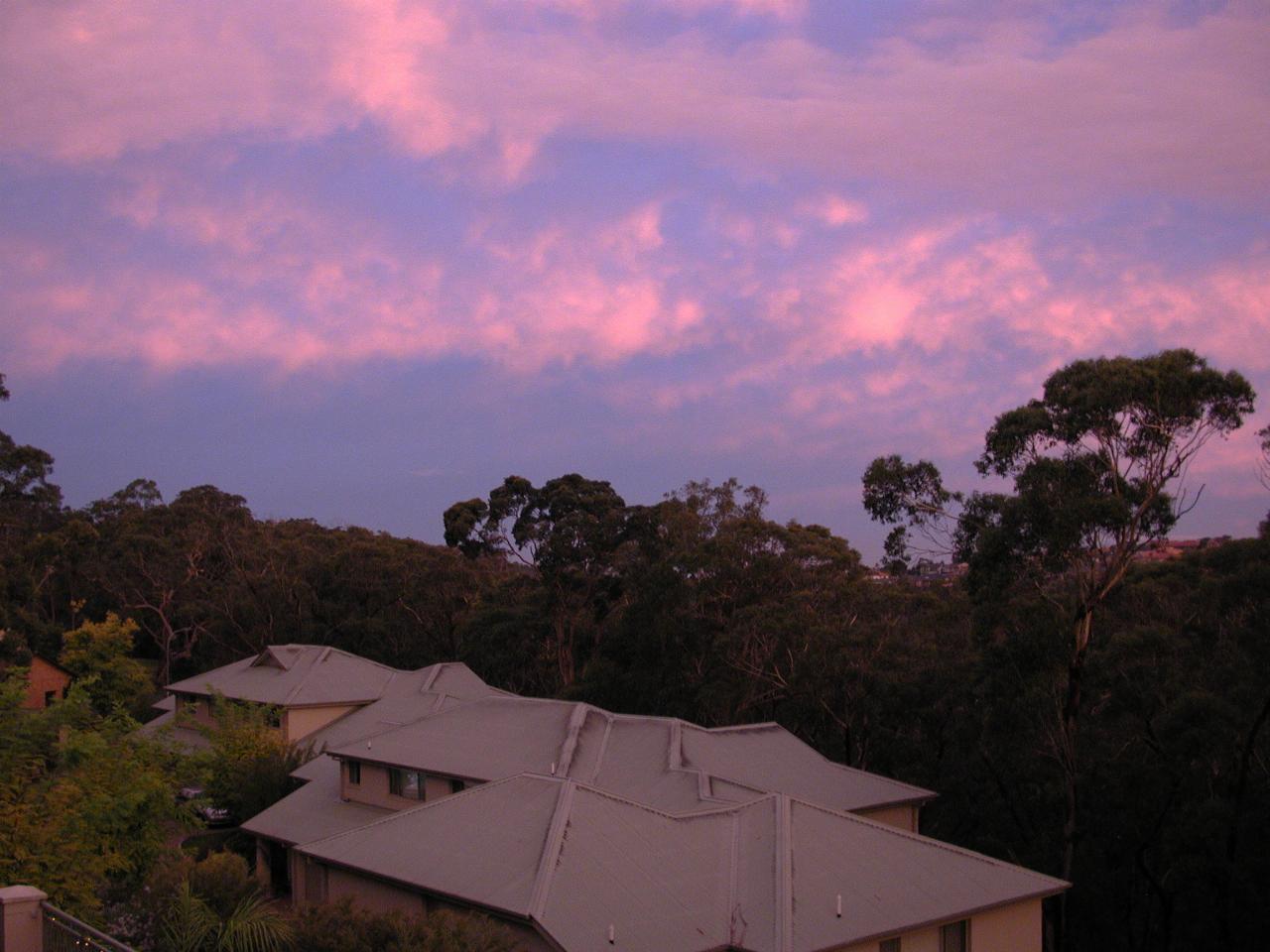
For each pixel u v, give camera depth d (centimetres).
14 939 1195
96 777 2033
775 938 1934
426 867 2223
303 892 3009
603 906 1988
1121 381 2967
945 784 3822
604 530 6262
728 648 4759
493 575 7619
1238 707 3045
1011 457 3195
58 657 6531
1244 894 3062
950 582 4781
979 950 2189
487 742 3303
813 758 3269
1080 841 3334
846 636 4103
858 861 2211
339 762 3672
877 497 3600
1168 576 3909
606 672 5162
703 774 2830
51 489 9119
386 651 7288
